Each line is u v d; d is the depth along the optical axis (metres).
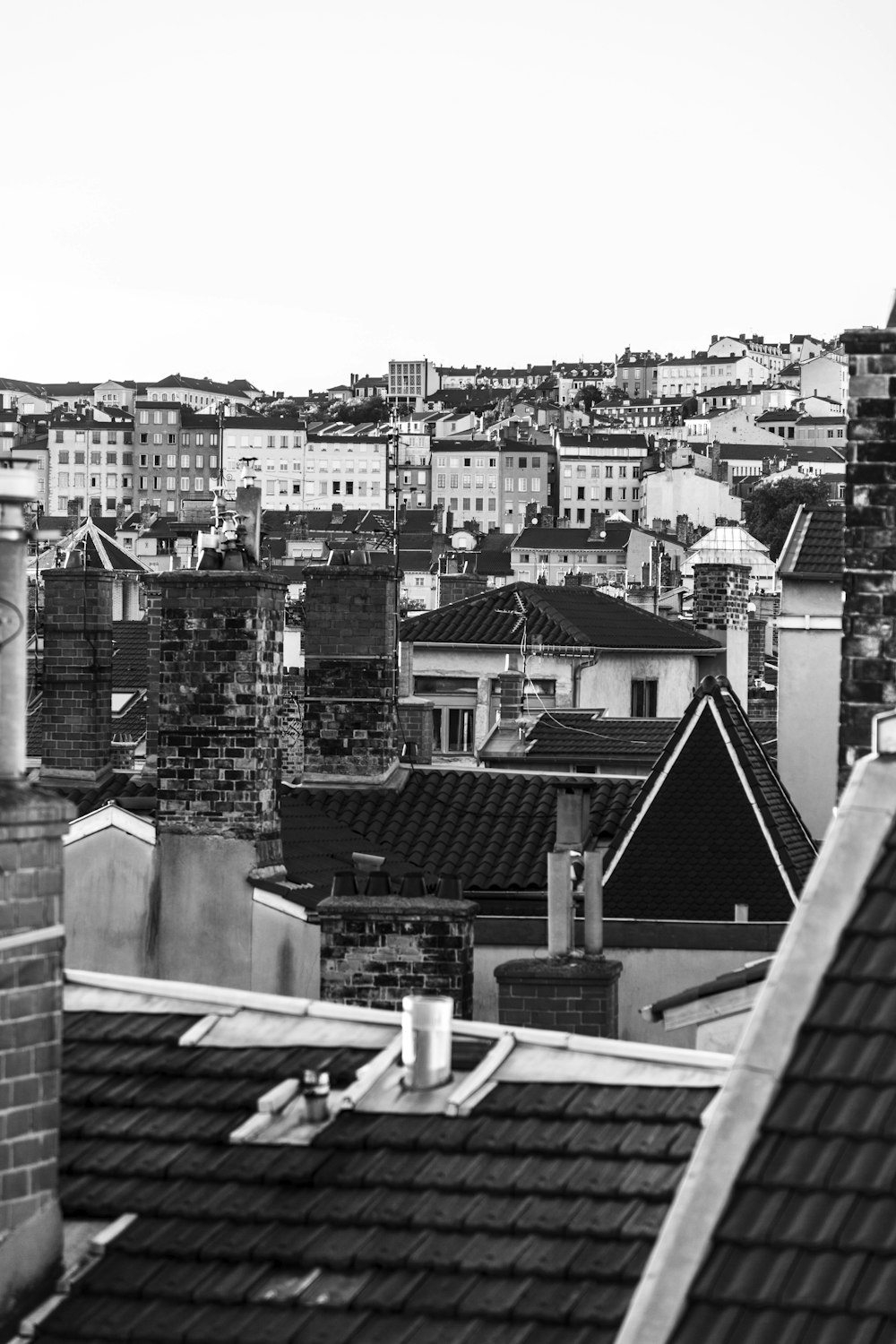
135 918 29.59
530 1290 14.02
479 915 32.69
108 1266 14.87
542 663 70.94
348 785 38.09
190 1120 16.28
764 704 72.25
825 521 44.09
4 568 14.55
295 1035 17.55
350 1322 14.05
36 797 14.70
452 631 72.12
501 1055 16.56
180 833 29.56
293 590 133.88
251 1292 14.44
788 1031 12.55
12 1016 14.61
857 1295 11.61
